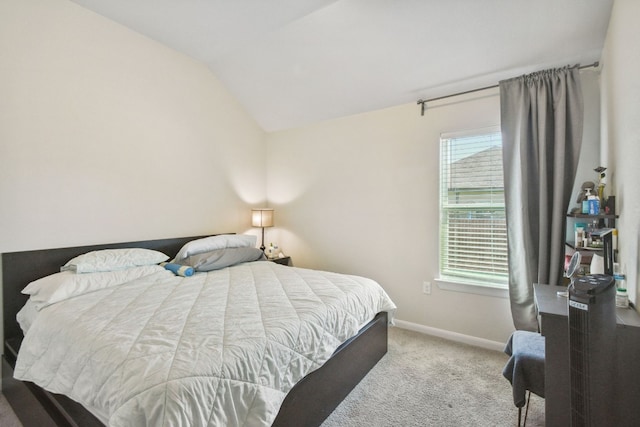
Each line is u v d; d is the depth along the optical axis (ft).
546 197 7.02
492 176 8.42
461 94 8.66
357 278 7.75
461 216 8.92
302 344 4.75
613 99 5.64
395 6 6.75
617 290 4.70
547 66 7.27
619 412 3.59
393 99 9.54
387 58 8.21
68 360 4.23
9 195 6.50
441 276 9.23
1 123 6.36
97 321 4.70
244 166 12.03
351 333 6.03
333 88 9.76
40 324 5.11
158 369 3.37
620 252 5.28
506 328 8.15
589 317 3.35
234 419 3.53
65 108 7.29
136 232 8.70
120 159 8.32
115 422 2.95
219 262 8.64
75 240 7.48
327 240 11.36
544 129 7.06
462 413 5.63
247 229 12.19
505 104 7.65
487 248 8.55
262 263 9.63
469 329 8.67
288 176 12.37
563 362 4.16
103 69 7.94
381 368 7.16
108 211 8.08
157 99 9.15
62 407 4.38
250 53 9.37
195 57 9.97
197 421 3.15
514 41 6.89
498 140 8.32
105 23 7.93
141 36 8.70
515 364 4.92
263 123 12.53
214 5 7.29
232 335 4.26
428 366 7.28
